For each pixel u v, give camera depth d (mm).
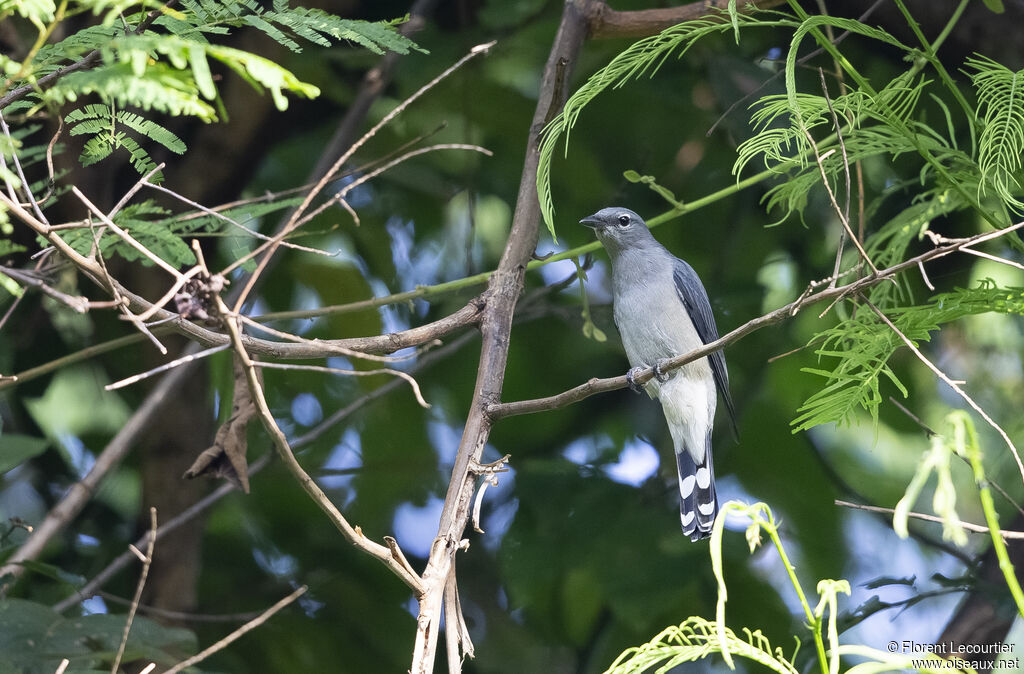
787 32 11562
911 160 11383
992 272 11430
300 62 11133
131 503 12742
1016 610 9445
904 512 3785
